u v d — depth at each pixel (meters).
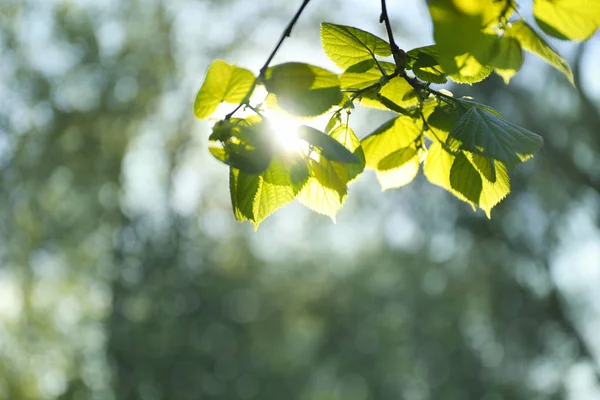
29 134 25.23
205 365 30.69
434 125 2.19
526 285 25.36
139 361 28.70
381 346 38.91
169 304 30.08
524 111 21.95
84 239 26.98
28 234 25.30
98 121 25.89
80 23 25.53
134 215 28.86
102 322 28.50
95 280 28.52
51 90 24.98
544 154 22.41
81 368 26.55
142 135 27.77
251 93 1.79
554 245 24.58
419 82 2.14
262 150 1.73
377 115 17.09
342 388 42.38
